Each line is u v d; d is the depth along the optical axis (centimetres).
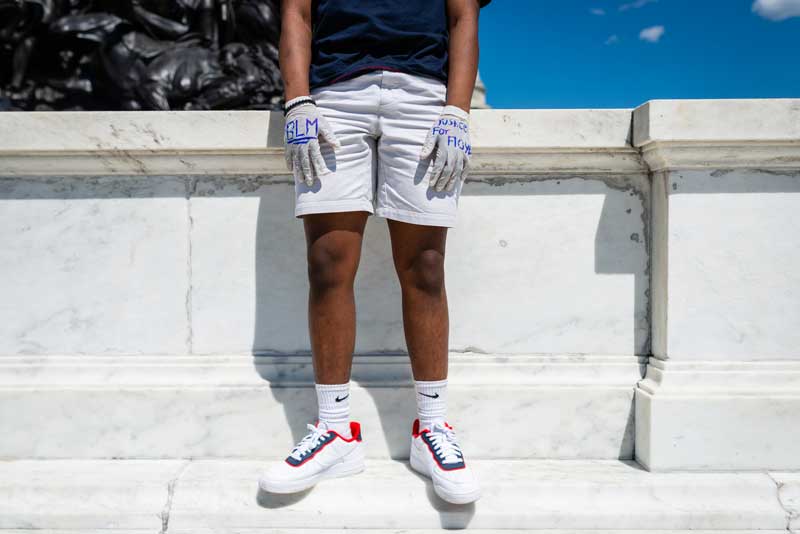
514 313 215
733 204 200
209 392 208
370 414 209
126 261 214
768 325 201
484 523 180
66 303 214
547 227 214
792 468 195
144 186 214
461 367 213
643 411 201
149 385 210
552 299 214
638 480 190
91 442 208
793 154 195
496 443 210
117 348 215
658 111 191
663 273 204
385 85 180
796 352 201
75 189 214
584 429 209
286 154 178
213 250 215
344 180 177
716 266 201
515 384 211
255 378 212
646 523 181
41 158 209
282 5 186
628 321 215
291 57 180
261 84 575
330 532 177
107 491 186
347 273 183
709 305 201
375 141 190
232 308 215
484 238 214
